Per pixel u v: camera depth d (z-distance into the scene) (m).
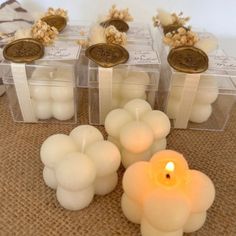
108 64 0.17
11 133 0.19
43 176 0.15
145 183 0.12
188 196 0.12
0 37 0.20
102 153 0.13
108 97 0.19
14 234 0.13
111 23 0.21
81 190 0.13
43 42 0.19
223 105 0.20
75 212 0.14
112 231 0.13
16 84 0.18
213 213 0.14
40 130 0.19
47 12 0.22
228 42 0.26
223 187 0.16
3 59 0.18
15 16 0.22
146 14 0.24
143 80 0.19
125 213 0.13
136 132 0.14
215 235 0.13
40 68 0.18
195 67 0.17
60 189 0.14
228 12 0.24
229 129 0.20
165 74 0.20
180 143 0.19
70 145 0.14
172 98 0.19
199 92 0.19
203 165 0.17
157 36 0.24
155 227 0.12
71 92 0.19
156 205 0.11
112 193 0.15
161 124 0.16
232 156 0.18
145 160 0.15
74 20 0.24
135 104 0.17
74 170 0.12
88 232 0.13
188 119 0.19
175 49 0.18
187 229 0.13
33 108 0.19
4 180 0.15
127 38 0.20
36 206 0.14
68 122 0.20
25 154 0.17
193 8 0.24
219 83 0.18
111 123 0.16
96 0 0.24
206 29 0.25
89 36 0.20
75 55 0.18
